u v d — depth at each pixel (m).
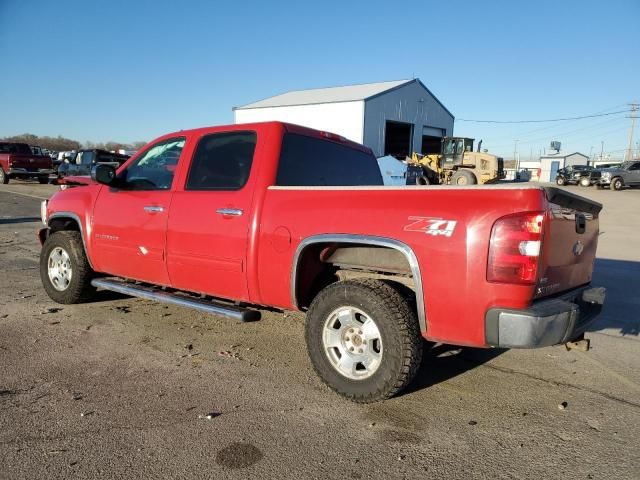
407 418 3.47
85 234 5.52
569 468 2.95
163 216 4.75
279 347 4.73
